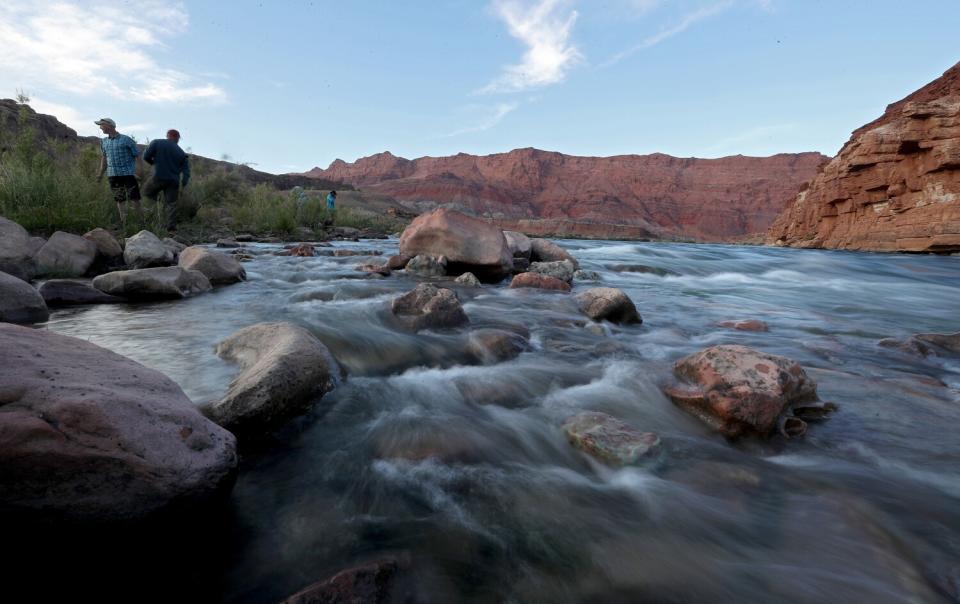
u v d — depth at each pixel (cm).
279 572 157
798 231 4088
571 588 159
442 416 280
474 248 806
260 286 676
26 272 571
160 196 1145
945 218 2597
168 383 202
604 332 491
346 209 2489
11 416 142
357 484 209
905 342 466
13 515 138
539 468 234
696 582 165
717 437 271
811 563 176
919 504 212
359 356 371
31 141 1021
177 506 159
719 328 549
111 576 153
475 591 155
